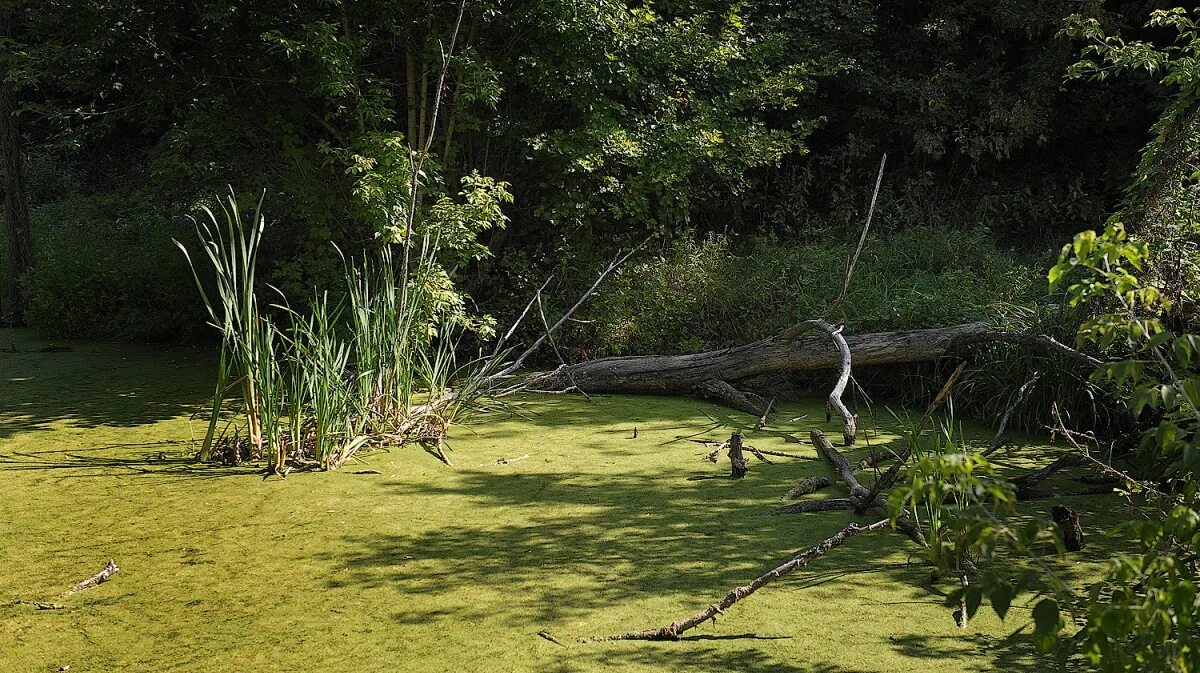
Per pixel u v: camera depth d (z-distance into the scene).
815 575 4.49
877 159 13.40
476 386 8.06
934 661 3.62
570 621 4.02
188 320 11.81
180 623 4.02
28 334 12.59
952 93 13.05
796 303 9.52
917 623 3.96
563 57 9.89
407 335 7.43
